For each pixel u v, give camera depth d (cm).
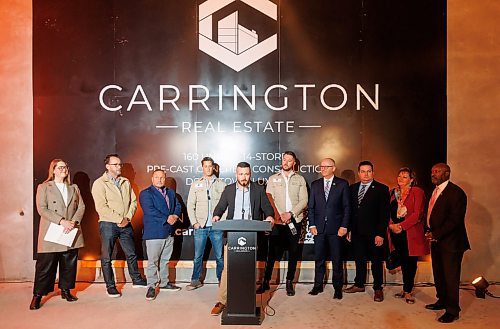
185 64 681
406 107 673
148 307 569
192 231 678
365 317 531
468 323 513
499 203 668
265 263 661
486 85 671
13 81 683
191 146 682
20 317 533
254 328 496
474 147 670
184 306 573
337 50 678
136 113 684
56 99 684
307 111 679
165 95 683
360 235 609
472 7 670
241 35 680
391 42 675
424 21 673
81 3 684
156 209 619
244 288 509
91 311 554
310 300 594
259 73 680
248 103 680
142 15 681
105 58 684
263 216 605
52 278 573
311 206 617
